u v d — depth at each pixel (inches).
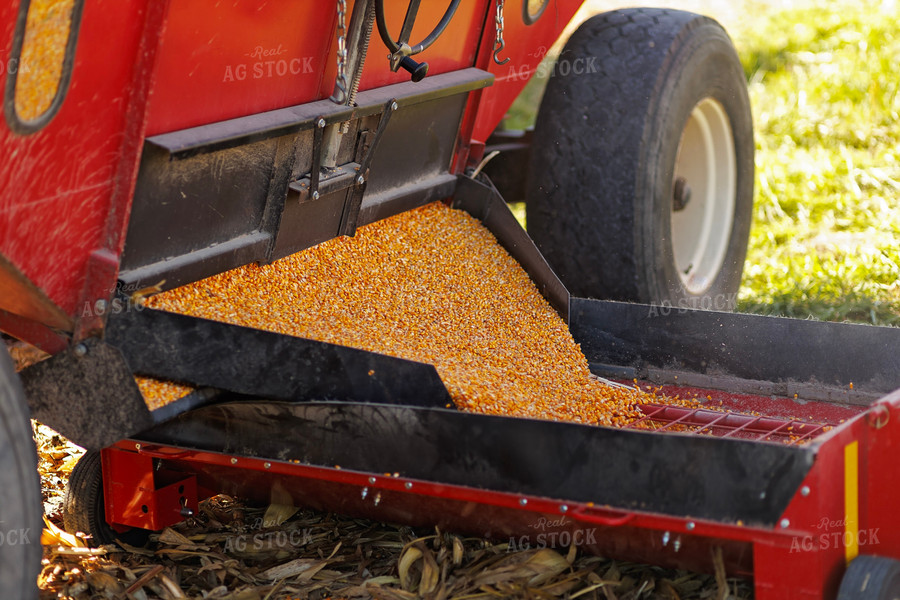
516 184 157.4
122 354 81.7
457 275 123.3
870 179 231.6
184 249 93.8
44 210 76.4
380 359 85.4
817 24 323.9
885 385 112.0
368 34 102.5
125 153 81.2
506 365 111.7
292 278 106.7
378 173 118.3
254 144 96.0
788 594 75.2
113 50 76.5
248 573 98.2
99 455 100.7
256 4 89.3
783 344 117.6
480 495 83.0
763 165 236.8
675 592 91.0
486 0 123.6
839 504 77.2
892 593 77.2
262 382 86.9
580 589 93.0
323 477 88.0
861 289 181.0
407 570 95.0
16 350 83.4
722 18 338.0
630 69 134.1
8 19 67.2
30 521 71.6
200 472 99.7
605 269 136.8
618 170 133.0
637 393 117.3
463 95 128.3
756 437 105.7
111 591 94.1
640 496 78.2
